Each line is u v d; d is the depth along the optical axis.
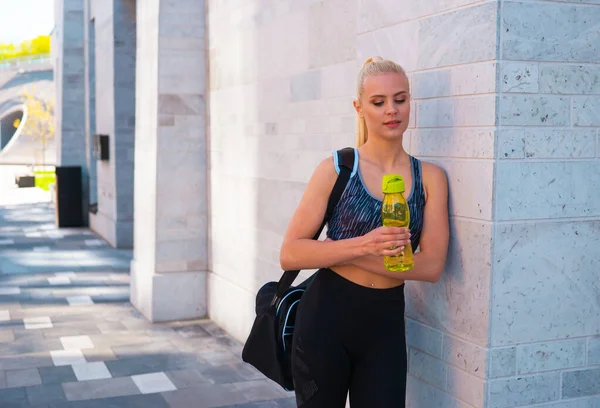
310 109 4.99
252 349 3.01
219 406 4.74
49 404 4.76
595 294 2.90
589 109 2.80
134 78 12.02
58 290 8.55
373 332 2.69
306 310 2.73
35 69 43.72
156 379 5.28
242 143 6.16
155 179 6.91
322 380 2.69
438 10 2.93
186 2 6.84
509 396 2.80
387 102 2.67
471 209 2.79
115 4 11.95
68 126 16.17
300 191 5.16
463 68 2.80
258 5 5.77
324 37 4.77
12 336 6.48
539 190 2.75
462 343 2.88
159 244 6.96
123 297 8.16
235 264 6.41
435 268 2.80
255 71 5.87
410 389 3.25
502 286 2.73
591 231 2.86
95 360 5.75
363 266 2.64
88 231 14.21
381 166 2.75
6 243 12.43
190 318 7.09
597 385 2.94
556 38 2.72
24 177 26.56
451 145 2.89
